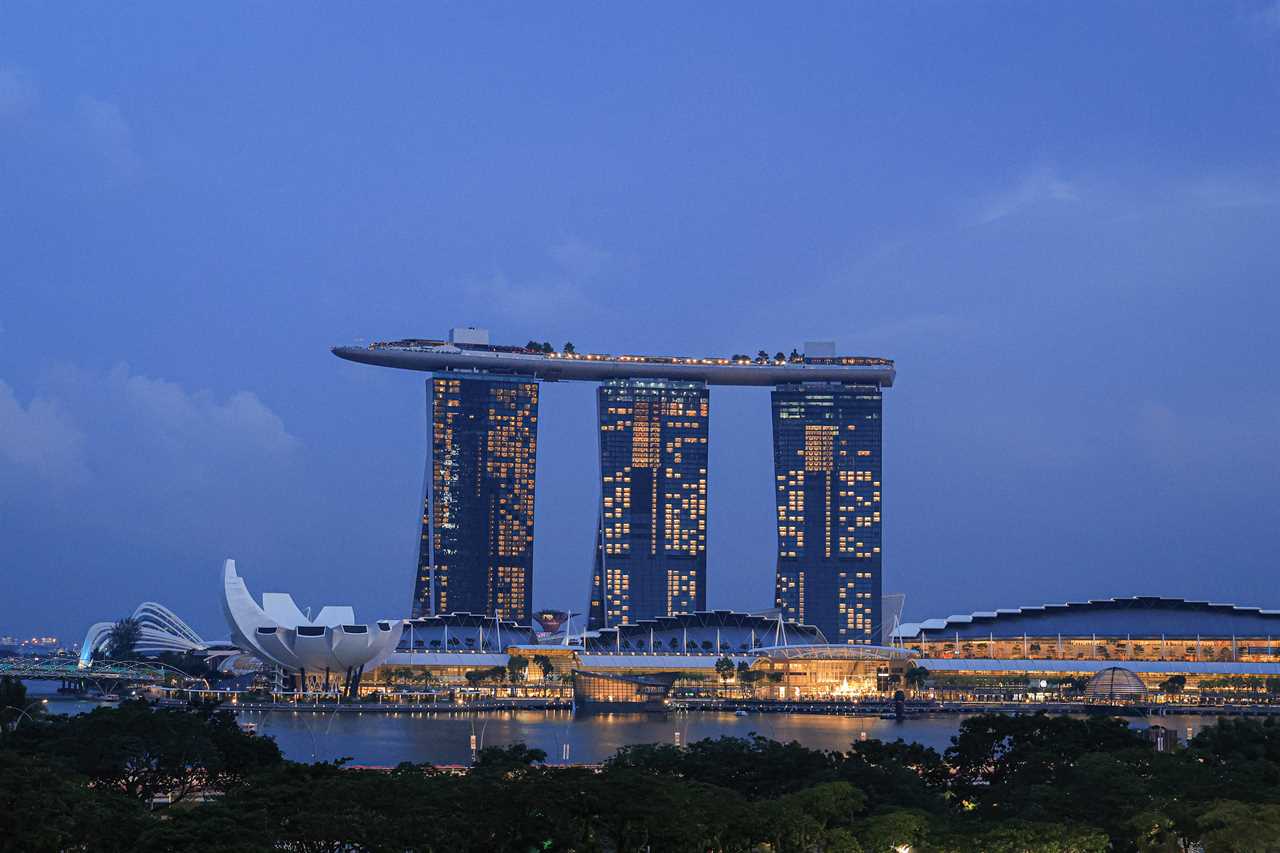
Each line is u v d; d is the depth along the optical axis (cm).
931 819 17012
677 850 16338
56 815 14138
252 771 19950
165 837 13588
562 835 15862
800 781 19700
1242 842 15725
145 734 19600
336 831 14475
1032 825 16425
